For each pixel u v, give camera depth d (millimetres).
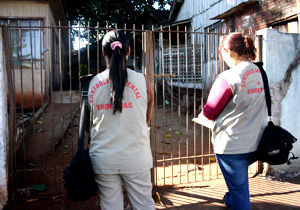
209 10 9711
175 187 3389
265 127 2422
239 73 2256
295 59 3676
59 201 3051
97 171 1808
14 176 3104
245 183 2395
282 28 6473
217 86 2326
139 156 1824
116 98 1726
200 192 3270
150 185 1952
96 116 1814
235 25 8188
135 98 1812
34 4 7910
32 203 3006
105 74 1847
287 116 3676
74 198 1780
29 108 7004
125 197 3135
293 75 3676
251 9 7402
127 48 1901
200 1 10484
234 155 2334
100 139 1814
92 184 1758
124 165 1781
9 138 2998
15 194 3080
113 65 1771
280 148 2215
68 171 1742
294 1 5848
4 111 2859
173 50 10195
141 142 1843
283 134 2311
